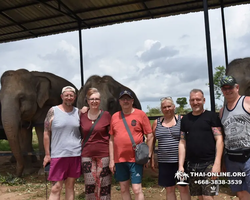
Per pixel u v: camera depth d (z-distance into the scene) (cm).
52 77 786
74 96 373
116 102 606
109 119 371
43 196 480
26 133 732
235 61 579
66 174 364
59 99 777
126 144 344
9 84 650
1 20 938
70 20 948
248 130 296
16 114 623
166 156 341
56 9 816
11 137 607
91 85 609
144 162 335
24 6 848
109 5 866
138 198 343
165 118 354
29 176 654
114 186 524
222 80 305
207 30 526
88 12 898
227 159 316
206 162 312
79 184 546
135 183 343
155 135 354
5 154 695
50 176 359
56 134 364
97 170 360
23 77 677
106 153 364
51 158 364
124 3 854
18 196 486
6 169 764
